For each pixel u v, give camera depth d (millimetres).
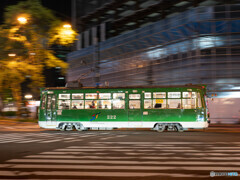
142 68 35469
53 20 25594
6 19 24891
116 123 18562
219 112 28344
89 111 19000
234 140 13305
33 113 35344
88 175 6375
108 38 41938
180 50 30859
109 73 40875
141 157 8742
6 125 25547
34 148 10766
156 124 18312
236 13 27875
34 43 25500
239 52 27688
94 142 12625
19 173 6602
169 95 18156
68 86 20031
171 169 6988
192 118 17828
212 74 28406
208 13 28578
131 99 18531
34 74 26141
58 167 7266
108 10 41719
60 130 19906
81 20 46125
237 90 27656
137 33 36312
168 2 34000
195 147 10945
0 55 25781
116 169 7004
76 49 47281
